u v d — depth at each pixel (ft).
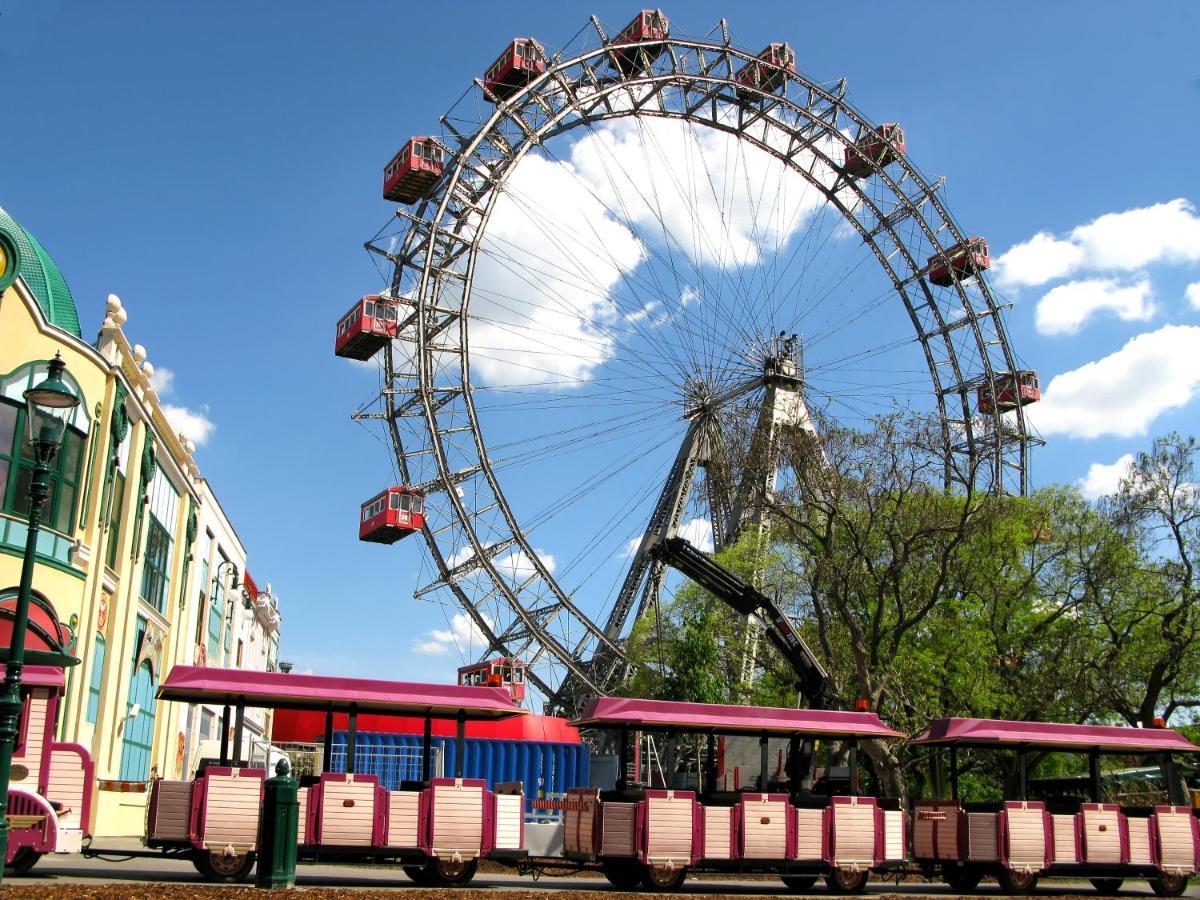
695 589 202.39
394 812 69.21
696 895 69.00
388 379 194.18
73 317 104.06
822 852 78.95
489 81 200.23
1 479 89.15
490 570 190.90
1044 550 165.89
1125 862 86.12
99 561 102.27
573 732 191.11
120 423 105.70
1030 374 230.68
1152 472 154.40
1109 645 160.97
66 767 63.82
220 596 180.86
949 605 160.25
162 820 65.00
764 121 224.12
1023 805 84.33
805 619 163.43
